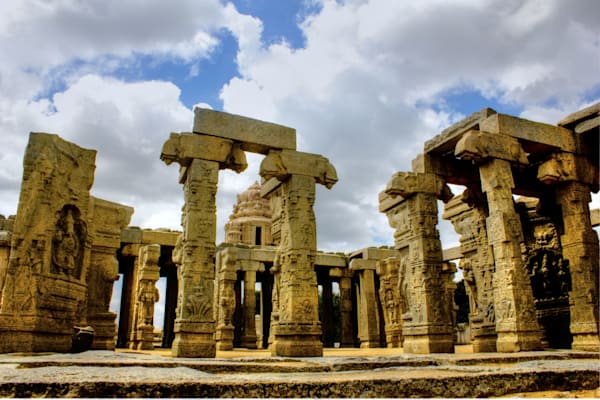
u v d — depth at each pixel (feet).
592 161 56.59
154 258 81.92
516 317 45.39
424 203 56.95
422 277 54.44
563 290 63.26
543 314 64.28
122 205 73.87
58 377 17.37
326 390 17.02
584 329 51.13
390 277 96.58
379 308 107.24
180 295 46.09
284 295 50.93
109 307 69.10
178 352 42.42
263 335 113.39
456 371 24.79
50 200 43.78
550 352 41.60
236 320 111.14
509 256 47.19
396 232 61.57
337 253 113.19
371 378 18.21
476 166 61.98
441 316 53.52
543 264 66.08
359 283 110.01
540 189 63.05
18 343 38.65
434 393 18.49
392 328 93.91
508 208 48.83
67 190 46.98
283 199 54.29
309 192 53.06
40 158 43.50
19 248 40.98
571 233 54.44
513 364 32.76
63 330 43.57
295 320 48.70
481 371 23.02
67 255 46.16
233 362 31.14
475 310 73.82
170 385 16.15
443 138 56.75
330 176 54.65
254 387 16.61
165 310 103.91
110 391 15.83
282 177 53.83
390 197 63.10
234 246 104.32
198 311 44.65
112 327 66.80
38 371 20.57
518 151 50.98
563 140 55.11
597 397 20.40
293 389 16.83
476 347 58.70
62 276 44.52
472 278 74.02
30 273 40.73
